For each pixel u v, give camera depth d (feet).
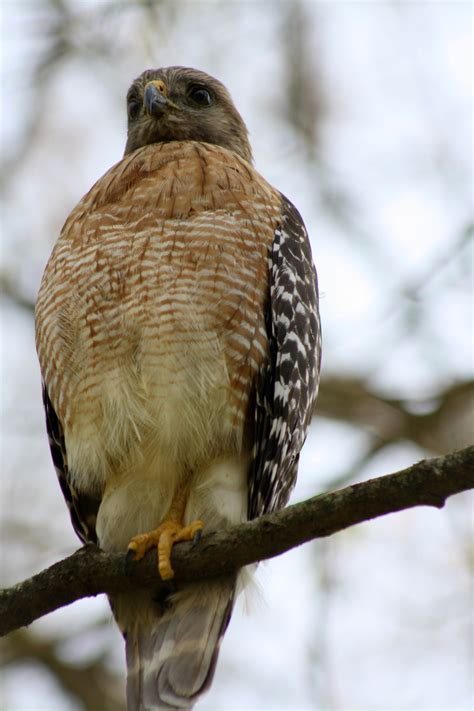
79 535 38.75
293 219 38.63
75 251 35.86
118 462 35.96
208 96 45.55
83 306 35.37
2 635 32.86
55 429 37.96
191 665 33.01
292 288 36.58
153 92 44.32
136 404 34.96
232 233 35.60
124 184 37.04
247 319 35.22
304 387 37.06
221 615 33.73
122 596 34.60
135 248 35.14
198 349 34.71
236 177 37.09
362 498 28.86
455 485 28.04
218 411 35.09
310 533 29.94
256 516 35.86
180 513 35.47
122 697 52.03
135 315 34.81
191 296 34.78
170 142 41.88
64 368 35.76
